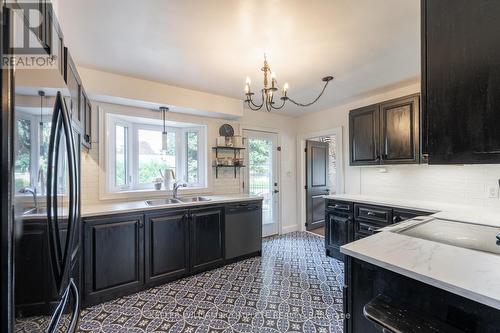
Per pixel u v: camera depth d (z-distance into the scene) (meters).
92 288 2.15
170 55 2.22
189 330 1.83
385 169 3.29
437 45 0.92
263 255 3.39
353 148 3.26
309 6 1.55
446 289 0.78
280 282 2.58
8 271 0.59
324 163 5.05
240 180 4.03
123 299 2.27
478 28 0.82
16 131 0.63
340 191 3.86
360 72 2.60
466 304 0.78
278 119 4.51
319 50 2.13
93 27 1.77
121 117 3.06
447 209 2.27
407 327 0.81
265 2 1.51
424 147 0.96
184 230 2.71
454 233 1.38
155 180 3.25
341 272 2.81
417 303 0.90
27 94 0.71
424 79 0.95
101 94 2.56
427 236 1.32
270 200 4.39
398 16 1.66
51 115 0.93
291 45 2.04
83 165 2.70
